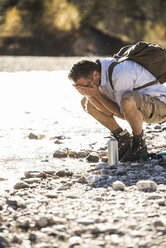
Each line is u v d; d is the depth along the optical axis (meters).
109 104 11.29
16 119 19.06
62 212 7.72
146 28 95.00
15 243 6.67
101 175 10.37
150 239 6.53
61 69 42.16
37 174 10.43
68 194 8.78
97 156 12.00
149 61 11.00
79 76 10.84
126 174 10.35
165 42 95.62
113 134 11.77
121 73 10.78
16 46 87.75
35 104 22.95
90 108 11.77
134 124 11.02
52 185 9.70
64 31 88.88
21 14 87.19
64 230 7.00
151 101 11.07
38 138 15.37
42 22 87.62
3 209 8.09
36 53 88.38
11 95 25.91
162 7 95.69
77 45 90.12
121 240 6.55
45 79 33.72
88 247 6.39
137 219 7.27
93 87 10.92
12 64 48.00
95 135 15.55
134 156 11.36
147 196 8.32
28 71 39.59
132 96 10.80
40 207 8.12
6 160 12.45
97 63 11.02
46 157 12.73
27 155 12.99
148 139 14.25
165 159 11.23
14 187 9.63
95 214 7.59
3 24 87.75
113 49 93.88
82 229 6.96
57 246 6.51
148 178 9.89
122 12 94.56
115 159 11.21
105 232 6.86
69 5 90.06
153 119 11.37
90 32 92.62
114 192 8.82
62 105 22.69
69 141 14.66
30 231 7.14
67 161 12.19
